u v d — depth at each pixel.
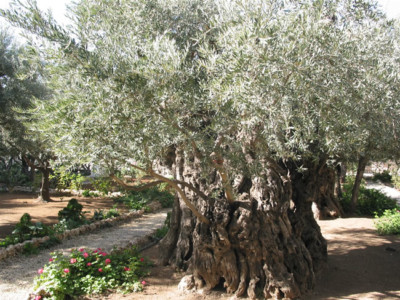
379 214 12.54
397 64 5.34
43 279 5.92
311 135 4.47
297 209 6.71
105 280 6.19
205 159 4.77
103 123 4.02
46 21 4.21
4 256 7.85
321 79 4.12
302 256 6.14
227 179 5.13
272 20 4.13
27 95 10.48
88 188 18.83
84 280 6.05
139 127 4.10
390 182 24.14
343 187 16.36
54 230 9.84
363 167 12.24
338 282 6.54
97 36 5.04
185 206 6.99
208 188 6.36
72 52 4.18
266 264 5.75
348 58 4.15
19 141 11.38
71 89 4.25
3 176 18.00
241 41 3.75
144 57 4.27
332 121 4.36
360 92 4.29
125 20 5.44
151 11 5.99
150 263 7.11
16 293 6.17
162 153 5.44
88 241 9.58
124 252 7.36
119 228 11.22
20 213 12.28
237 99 3.70
